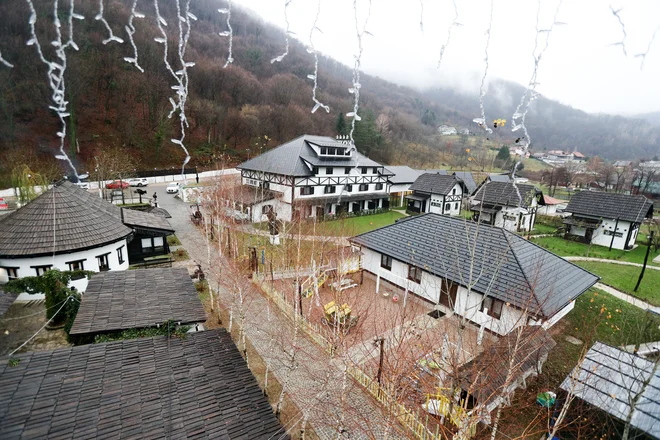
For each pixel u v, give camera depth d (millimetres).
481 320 15633
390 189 48938
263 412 8562
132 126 58438
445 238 18734
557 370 13492
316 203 35969
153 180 54750
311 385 12531
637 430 8562
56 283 15156
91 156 50844
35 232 17672
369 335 15484
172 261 23750
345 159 41062
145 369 9070
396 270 19875
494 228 17828
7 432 6855
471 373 10320
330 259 19906
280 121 66375
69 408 7590
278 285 20172
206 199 30344
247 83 67875
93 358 9141
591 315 17766
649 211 33656
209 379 9156
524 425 10883
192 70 59844
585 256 29438
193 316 12102
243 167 41031
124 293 12984
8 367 8438
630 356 10742
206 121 65375
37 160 42906
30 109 43062
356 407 11359
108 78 52688
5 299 13836
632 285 22672
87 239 18547
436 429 9711
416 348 12875
